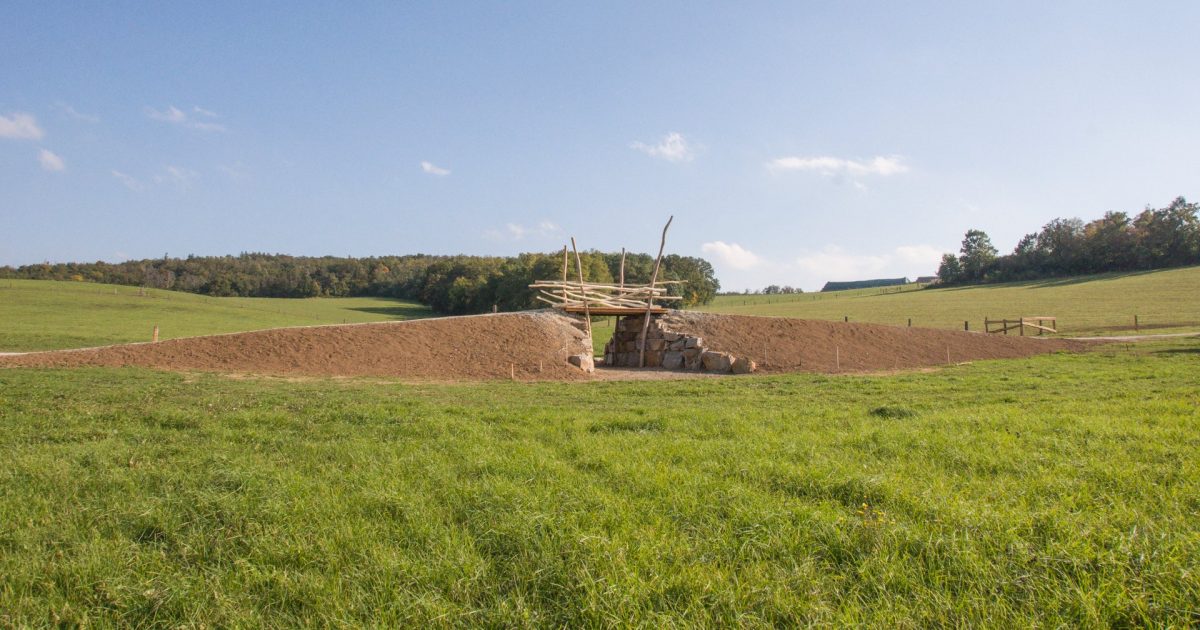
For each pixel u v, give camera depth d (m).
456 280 87.12
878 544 4.54
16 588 4.21
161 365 19.47
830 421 10.10
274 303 89.50
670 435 8.96
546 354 23.11
